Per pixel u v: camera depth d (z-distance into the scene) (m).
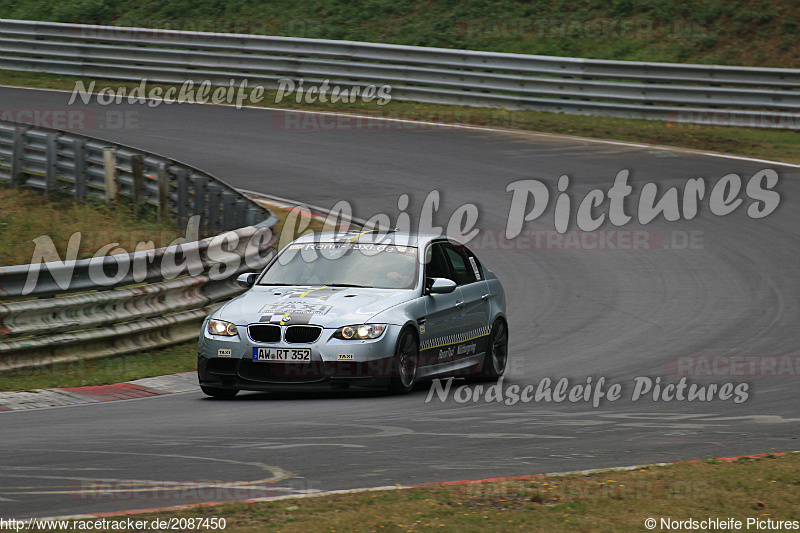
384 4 115.62
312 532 19.06
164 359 43.16
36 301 39.88
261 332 35.06
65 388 37.25
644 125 88.12
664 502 21.44
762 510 20.98
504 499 21.55
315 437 28.42
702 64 96.81
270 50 98.31
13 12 123.81
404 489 22.39
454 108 93.62
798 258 58.09
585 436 28.97
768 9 107.00
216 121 90.56
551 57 91.06
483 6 113.38
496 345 40.84
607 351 43.19
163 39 100.81
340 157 79.06
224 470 24.41
